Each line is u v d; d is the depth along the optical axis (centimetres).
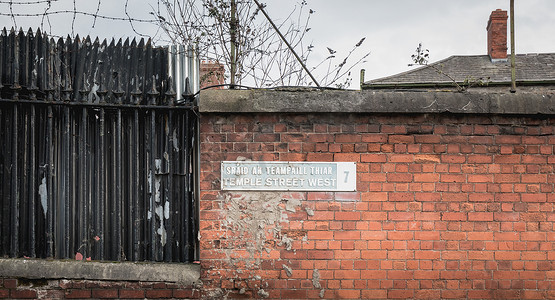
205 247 426
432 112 423
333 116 429
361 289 423
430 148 427
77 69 450
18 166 441
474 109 420
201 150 429
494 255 425
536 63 1500
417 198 426
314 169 427
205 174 428
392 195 426
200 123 431
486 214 425
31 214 436
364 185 427
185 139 446
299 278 425
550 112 419
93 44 454
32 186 438
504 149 427
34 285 427
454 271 424
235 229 427
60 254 438
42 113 443
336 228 426
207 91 423
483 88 1305
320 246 425
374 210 427
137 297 426
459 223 425
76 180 442
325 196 427
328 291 425
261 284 425
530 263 423
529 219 425
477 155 427
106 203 442
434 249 425
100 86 433
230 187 427
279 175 427
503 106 420
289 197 427
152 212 440
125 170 444
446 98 423
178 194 445
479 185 426
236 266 425
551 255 423
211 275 425
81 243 439
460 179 427
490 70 1480
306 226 427
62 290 426
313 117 429
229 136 429
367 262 425
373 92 427
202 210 428
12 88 431
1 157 441
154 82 439
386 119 429
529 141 427
